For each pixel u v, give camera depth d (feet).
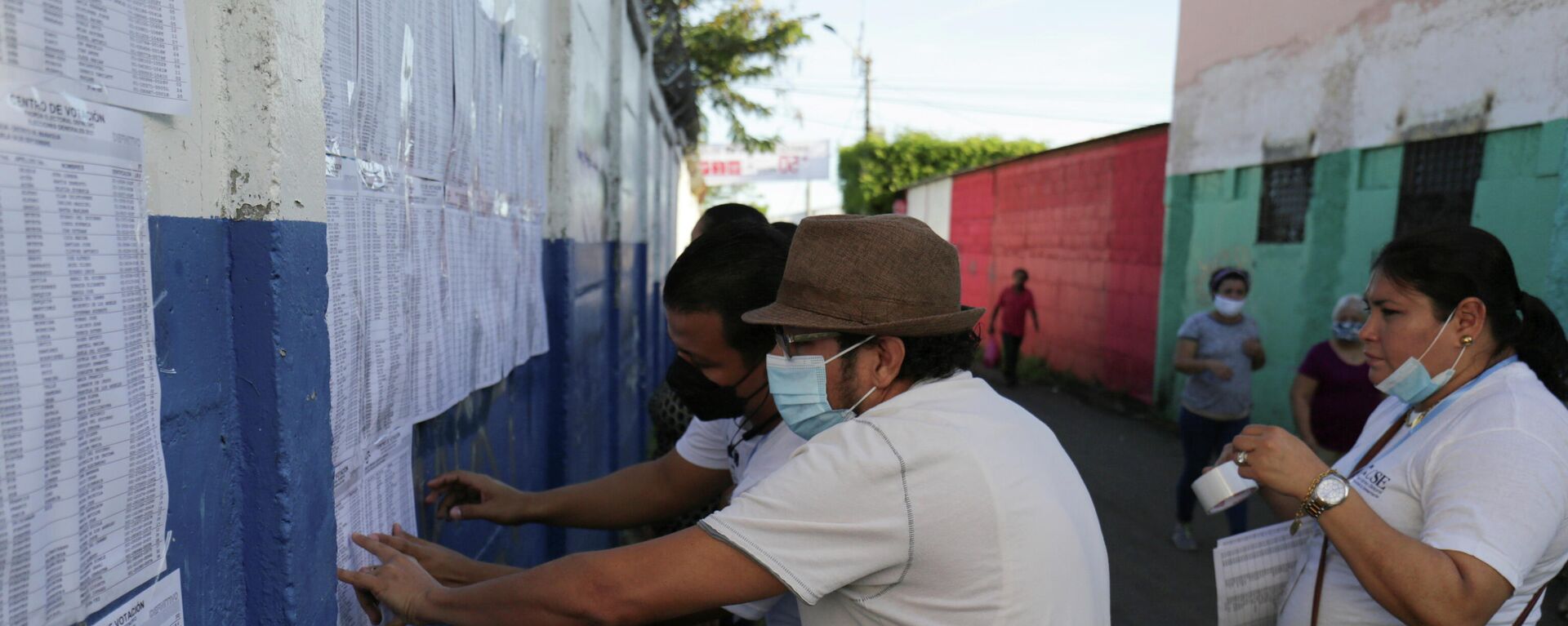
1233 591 6.03
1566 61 15.90
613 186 15.85
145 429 3.11
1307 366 13.85
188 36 3.33
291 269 3.76
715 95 56.54
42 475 2.66
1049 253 41.81
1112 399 34.06
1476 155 18.15
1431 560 4.66
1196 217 28.68
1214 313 16.62
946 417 4.15
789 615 5.27
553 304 10.38
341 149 4.43
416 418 5.71
